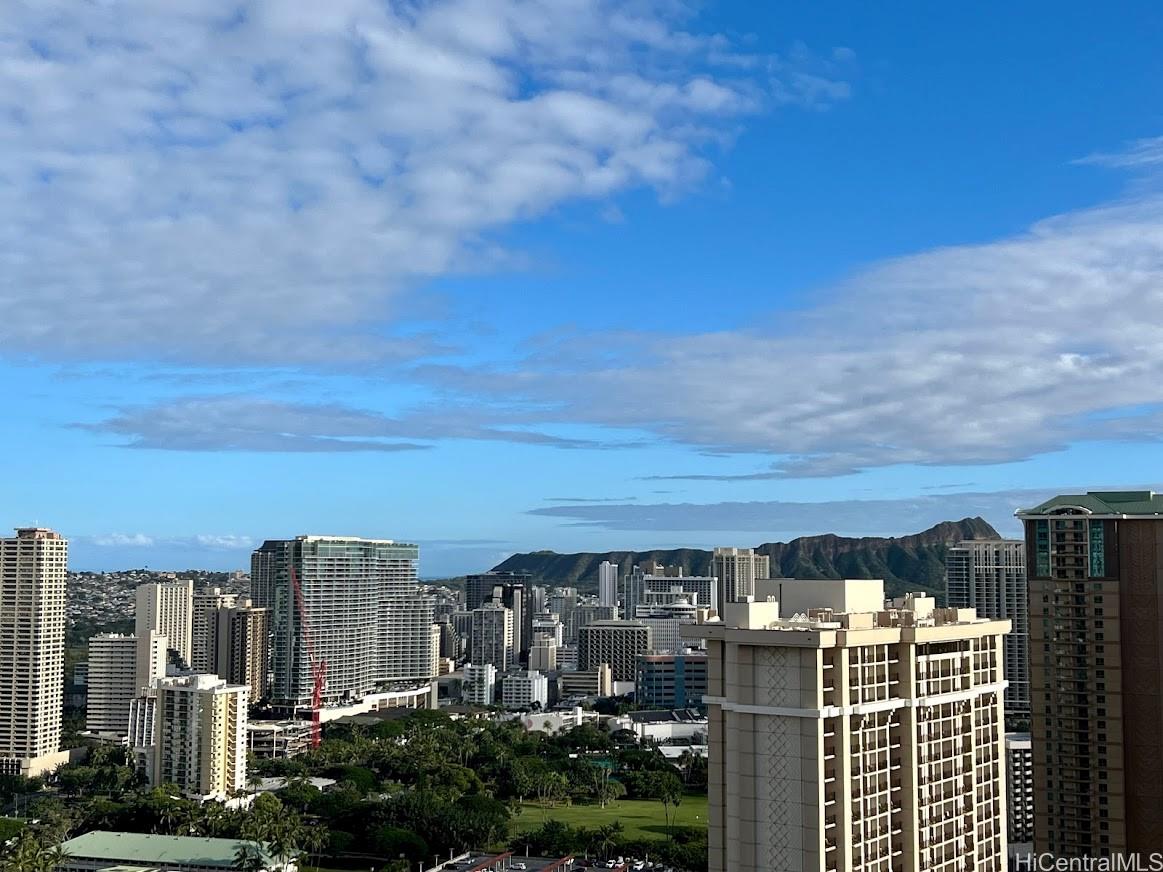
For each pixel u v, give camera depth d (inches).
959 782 7795.3
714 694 7308.1
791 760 6943.9
